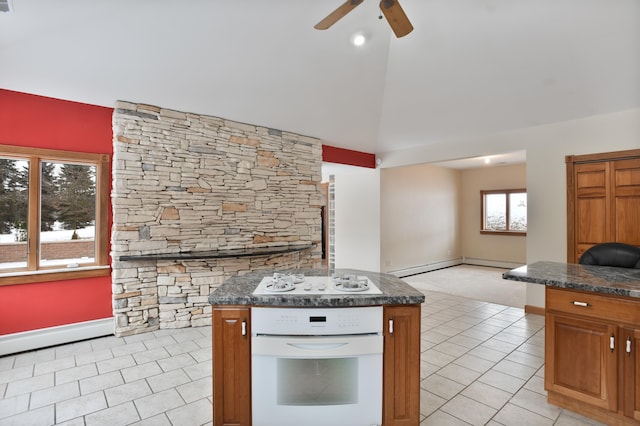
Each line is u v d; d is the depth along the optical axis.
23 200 3.22
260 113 4.11
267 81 3.60
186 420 2.09
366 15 3.05
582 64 3.21
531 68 3.40
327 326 1.77
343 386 1.81
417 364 1.85
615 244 2.68
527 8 2.79
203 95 3.58
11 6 2.23
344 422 1.82
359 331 1.79
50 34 2.58
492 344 3.33
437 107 4.36
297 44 3.20
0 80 2.96
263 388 1.80
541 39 3.04
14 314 3.10
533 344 3.33
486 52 3.31
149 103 3.54
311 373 1.80
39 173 3.27
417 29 3.22
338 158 5.67
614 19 2.71
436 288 5.84
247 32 2.95
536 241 4.30
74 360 2.93
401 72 3.88
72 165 3.44
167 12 2.62
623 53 3.00
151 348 3.18
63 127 3.34
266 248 4.30
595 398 2.03
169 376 2.64
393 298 1.80
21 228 3.21
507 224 8.12
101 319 3.50
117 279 3.42
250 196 4.30
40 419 2.09
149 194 3.56
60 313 3.31
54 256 3.37
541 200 4.28
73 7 2.37
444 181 8.20
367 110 4.59
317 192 5.09
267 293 1.86
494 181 8.22
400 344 1.83
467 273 7.36
